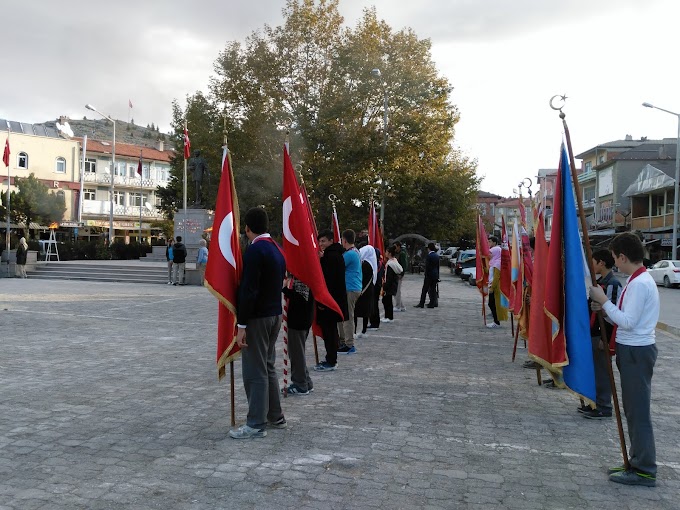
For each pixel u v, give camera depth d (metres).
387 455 5.24
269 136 34.31
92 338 11.23
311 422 6.15
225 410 6.54
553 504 4.32
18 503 4.16
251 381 5.60
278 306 5.70
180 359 9.32
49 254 35.09
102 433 5.71
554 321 5.76
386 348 10.58
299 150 33.69
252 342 5.57
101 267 27.53
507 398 7.27
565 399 7.25
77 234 53.62
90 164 60.56
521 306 9.43
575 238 5.59
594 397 5.41
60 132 61.03
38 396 7.05
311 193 33.88
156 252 34.44
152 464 4.93
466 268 32.88
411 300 20.31
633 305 4.54
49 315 14.34
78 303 17.09
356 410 6.62
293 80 35.38
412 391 7.52
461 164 45.78
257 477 4.68
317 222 35.72
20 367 8.62
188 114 36.62
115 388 7.46
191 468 4.84
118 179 62.47
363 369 8.77
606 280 6.43
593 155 64.38
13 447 5.30
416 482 4.66
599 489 4.59
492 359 9.71
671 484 4.71
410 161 36.19
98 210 59.88
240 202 34.62
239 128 35.06
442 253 58.03
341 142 34.06
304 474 4.76
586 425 6.23
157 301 17.92
